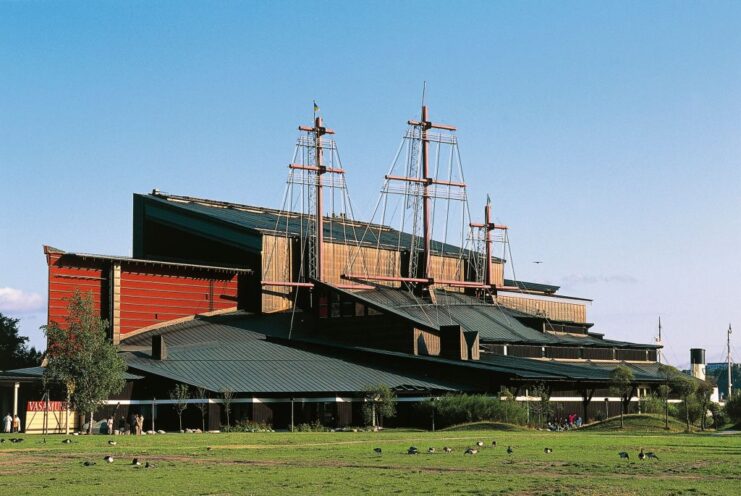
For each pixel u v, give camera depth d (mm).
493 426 105062
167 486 40188
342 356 131375
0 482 42125
